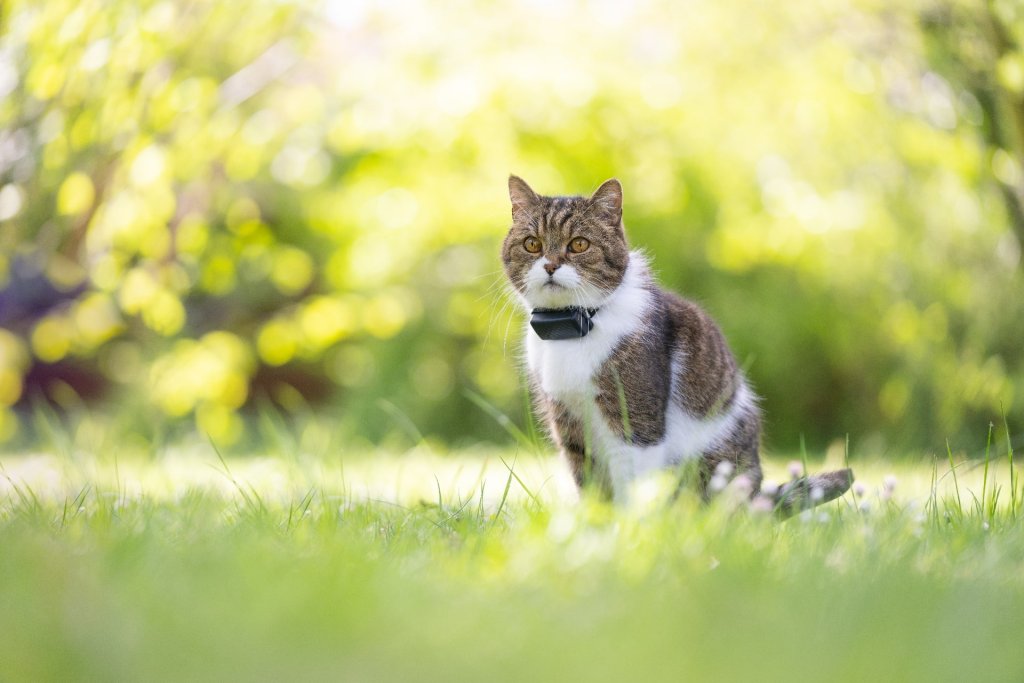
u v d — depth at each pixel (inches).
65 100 361.1
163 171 402.9
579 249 227.3
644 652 111.3
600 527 171.2
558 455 241.3
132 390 633.0
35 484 305.9
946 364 463.8
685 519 168.1
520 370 260.5
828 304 576.4
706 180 568.7
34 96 355.9
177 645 110.3
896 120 450.3
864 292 555.8
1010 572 151.6
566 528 160.4
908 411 478.0
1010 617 127.9
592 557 146.1
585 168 554.3
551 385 225.5
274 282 679.1
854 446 543.8
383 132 518.9
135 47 353.1
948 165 429.1
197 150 440.5
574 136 540.7
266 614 118.6
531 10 520.1
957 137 406.9
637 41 530.0
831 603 129.6
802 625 121.9
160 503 228.4
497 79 510.6
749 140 537.0
